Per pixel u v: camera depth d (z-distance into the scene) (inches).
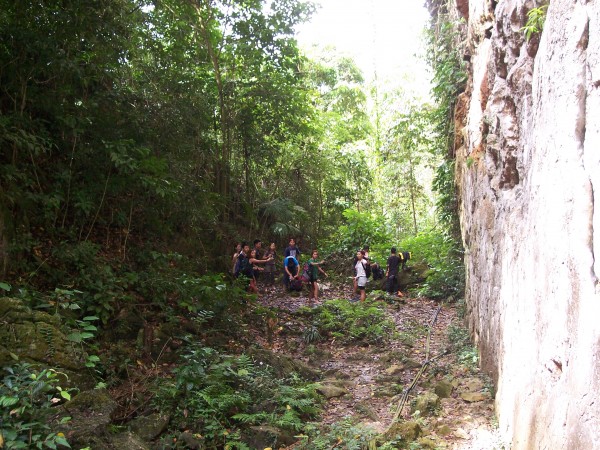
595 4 109.3
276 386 256.2
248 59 571.5
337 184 862.5
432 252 634.8
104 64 336.8
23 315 208.1
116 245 355.9
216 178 591.5
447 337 374.3
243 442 205.8
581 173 116.7
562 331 126.8
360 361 338.6
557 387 130.6
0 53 276.5
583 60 120.6
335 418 242.1
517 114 214.5
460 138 419.2
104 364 237.5
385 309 482.6
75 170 327.3
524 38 205.3
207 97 530.0
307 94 730.8
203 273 470.6
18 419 158.4
